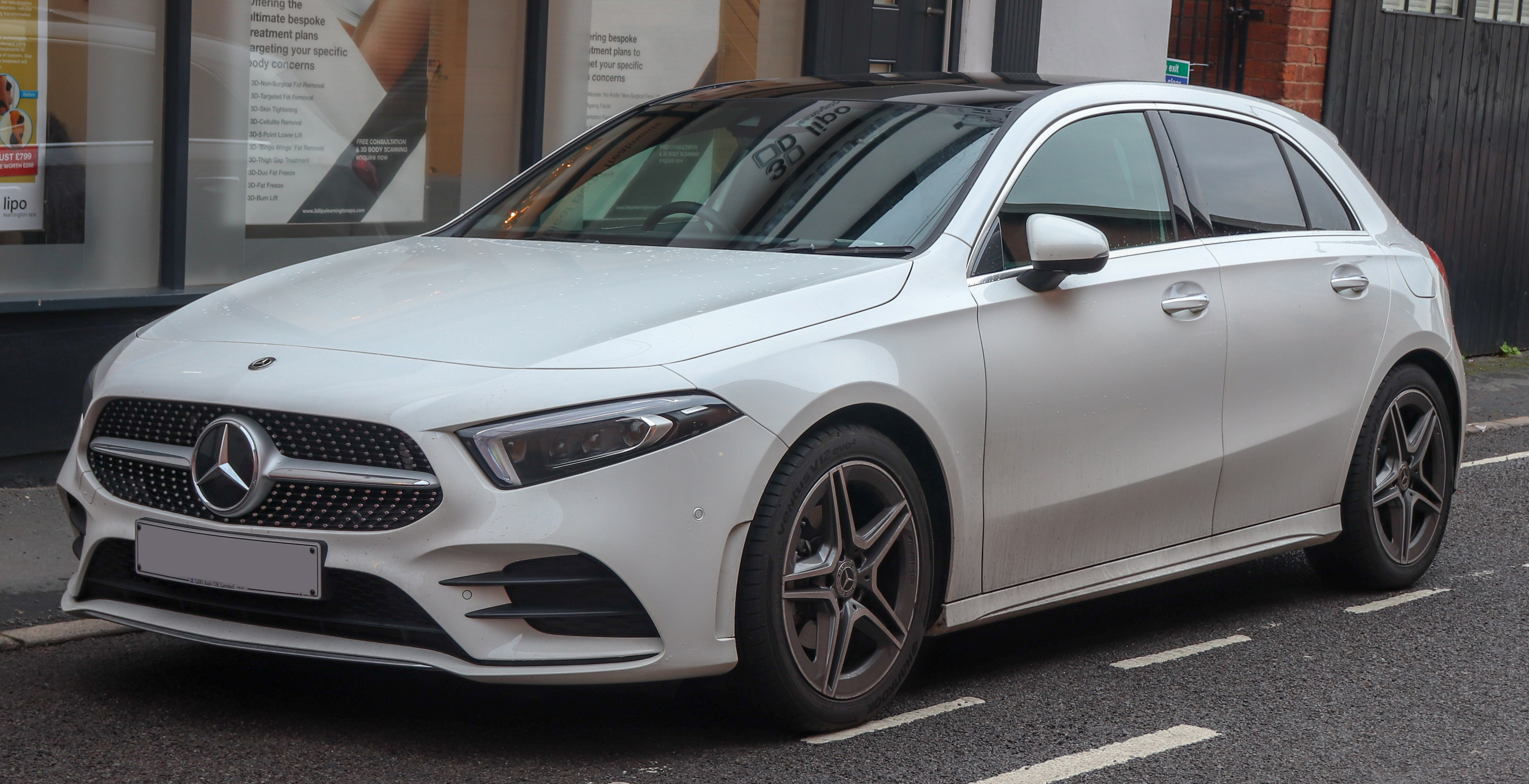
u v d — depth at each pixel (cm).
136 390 376
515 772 359
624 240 456
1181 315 471
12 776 347
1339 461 537
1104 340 447
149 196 691
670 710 408
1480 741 415
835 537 384
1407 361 570
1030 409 427
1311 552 571
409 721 393
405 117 785
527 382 348
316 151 750
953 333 409
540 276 413
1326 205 555
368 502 349
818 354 379
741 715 385
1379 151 1220
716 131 496
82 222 670
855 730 400
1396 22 1212
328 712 398
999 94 482
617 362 354
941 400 404
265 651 359
